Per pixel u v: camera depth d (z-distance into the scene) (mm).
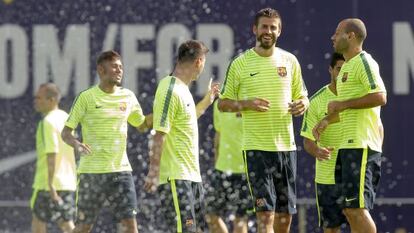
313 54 31844
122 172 25516
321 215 25641
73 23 32312
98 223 31625
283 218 24125
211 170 31562
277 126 23797
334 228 25578
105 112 25516
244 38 32031
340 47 23344
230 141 29609
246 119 23844
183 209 22938
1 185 32188
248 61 23969
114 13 32219
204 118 31641
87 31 32281
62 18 32344
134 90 32062
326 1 31906
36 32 32344
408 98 31984
